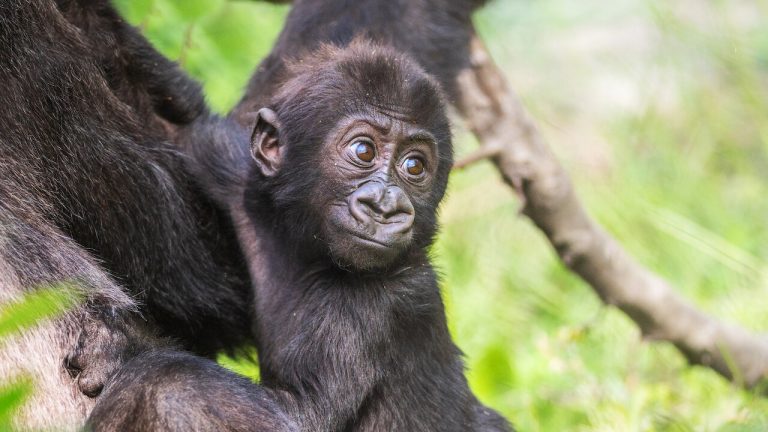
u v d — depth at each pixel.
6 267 10.61
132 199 11.64
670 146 24.89
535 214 16.08
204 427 10.23
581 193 23.22
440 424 12.33
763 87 25.84
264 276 12.38
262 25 20.03
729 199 23.42
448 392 12.54
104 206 11.48
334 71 12.23
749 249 21.05
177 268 12.09
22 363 10.58
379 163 11.92
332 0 14.16
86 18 12.07
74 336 10.88
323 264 12.13
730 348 16.67
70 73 11.30
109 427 10.18
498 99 15.48
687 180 23.58
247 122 13.49
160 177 11.88
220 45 19.27
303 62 12.93
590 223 16.25
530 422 16.48
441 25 14.46
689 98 25.77
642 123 25.39
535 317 20.73
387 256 11.63
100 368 10.88
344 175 11.91
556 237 16.22
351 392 11.62
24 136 11.01
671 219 21.47
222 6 18.38
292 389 11.66
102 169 11.45
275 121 12.35
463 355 13.26
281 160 12.31
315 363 11.65
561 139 25.66
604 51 28.00
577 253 16.23
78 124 11.34
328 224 11.89
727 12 26.20
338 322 11.76
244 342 13.00
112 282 11.22
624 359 18.09
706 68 26.12
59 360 10.80
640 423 15.59
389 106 11.96
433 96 12.22
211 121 13.09
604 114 26.52
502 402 16.89
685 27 25.88
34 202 10.96
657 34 27.52
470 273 21.41
